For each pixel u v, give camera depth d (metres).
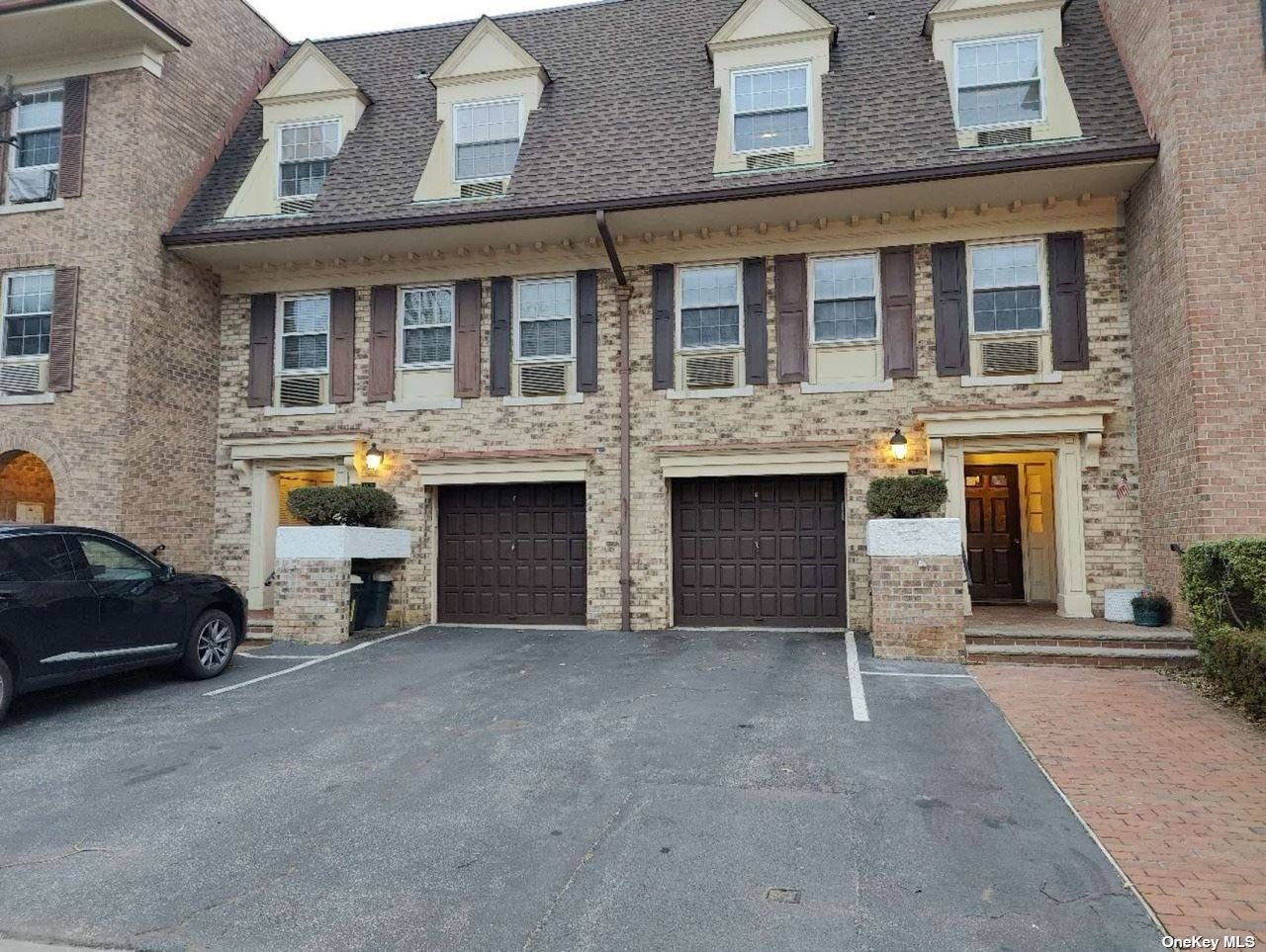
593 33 14.59
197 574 9.01
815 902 3.93
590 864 4.34
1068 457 10.89
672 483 12.15
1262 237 8.98
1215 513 8.83
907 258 11.47
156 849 4.60
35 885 4.20
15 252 12.23
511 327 12.54
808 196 10.80
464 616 12.60
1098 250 10.97
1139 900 3.91
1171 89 9.44
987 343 11.16
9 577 7.01
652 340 12.12
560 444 12.20
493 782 5.55
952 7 11.78
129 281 11.77
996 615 11.05
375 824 4.89
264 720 7.17
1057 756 5.91
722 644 10.42
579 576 12.34
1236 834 4.59
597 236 12.05
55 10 11.27
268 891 4.11
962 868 4.25
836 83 12.20
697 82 13.02
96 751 6.32
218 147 13.73
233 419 13.24
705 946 3.57
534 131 12.85
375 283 12.97
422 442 12.60
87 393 11.72
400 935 3.69
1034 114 11.39
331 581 10.98
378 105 14.11
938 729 6.56
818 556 11.70
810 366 11.62
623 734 6.55
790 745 6.16
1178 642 8.83
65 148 12.13
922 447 11.19
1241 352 8.91
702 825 4.79
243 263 13.11
